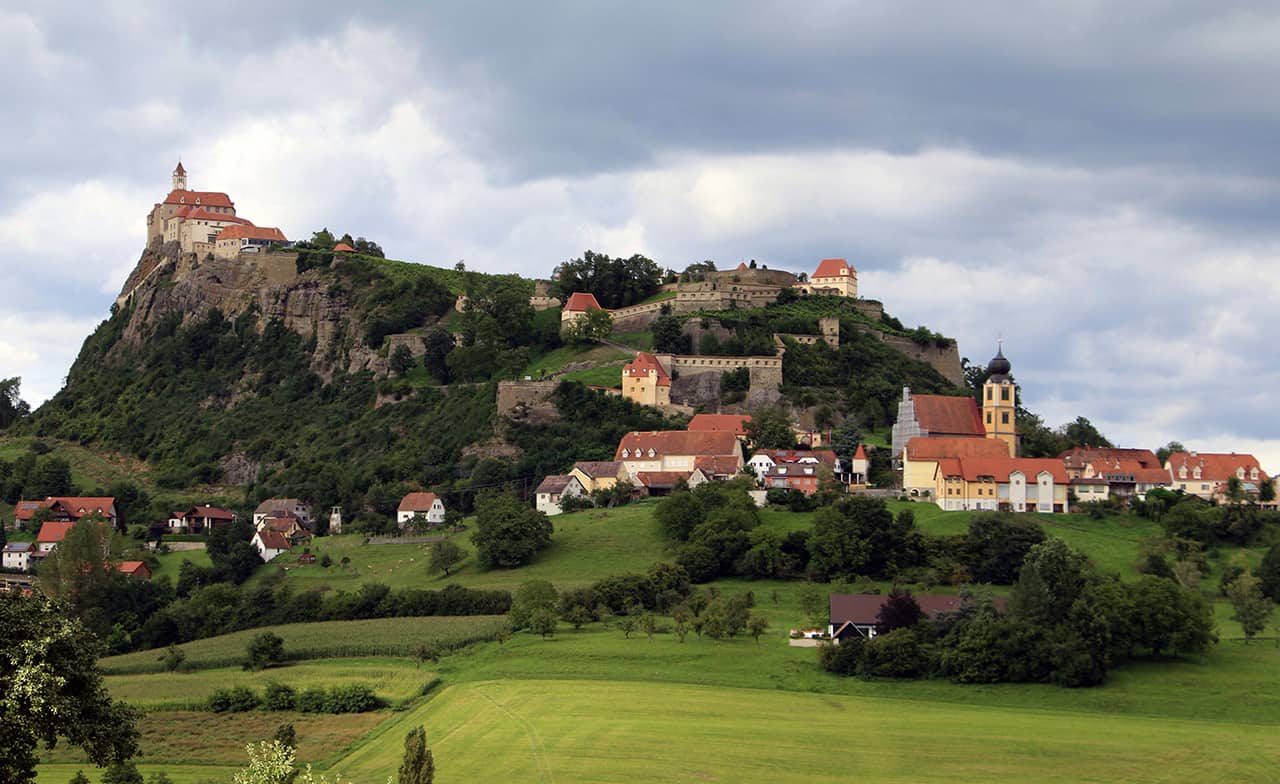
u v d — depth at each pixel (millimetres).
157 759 162625
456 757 155125
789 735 162125
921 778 146125
